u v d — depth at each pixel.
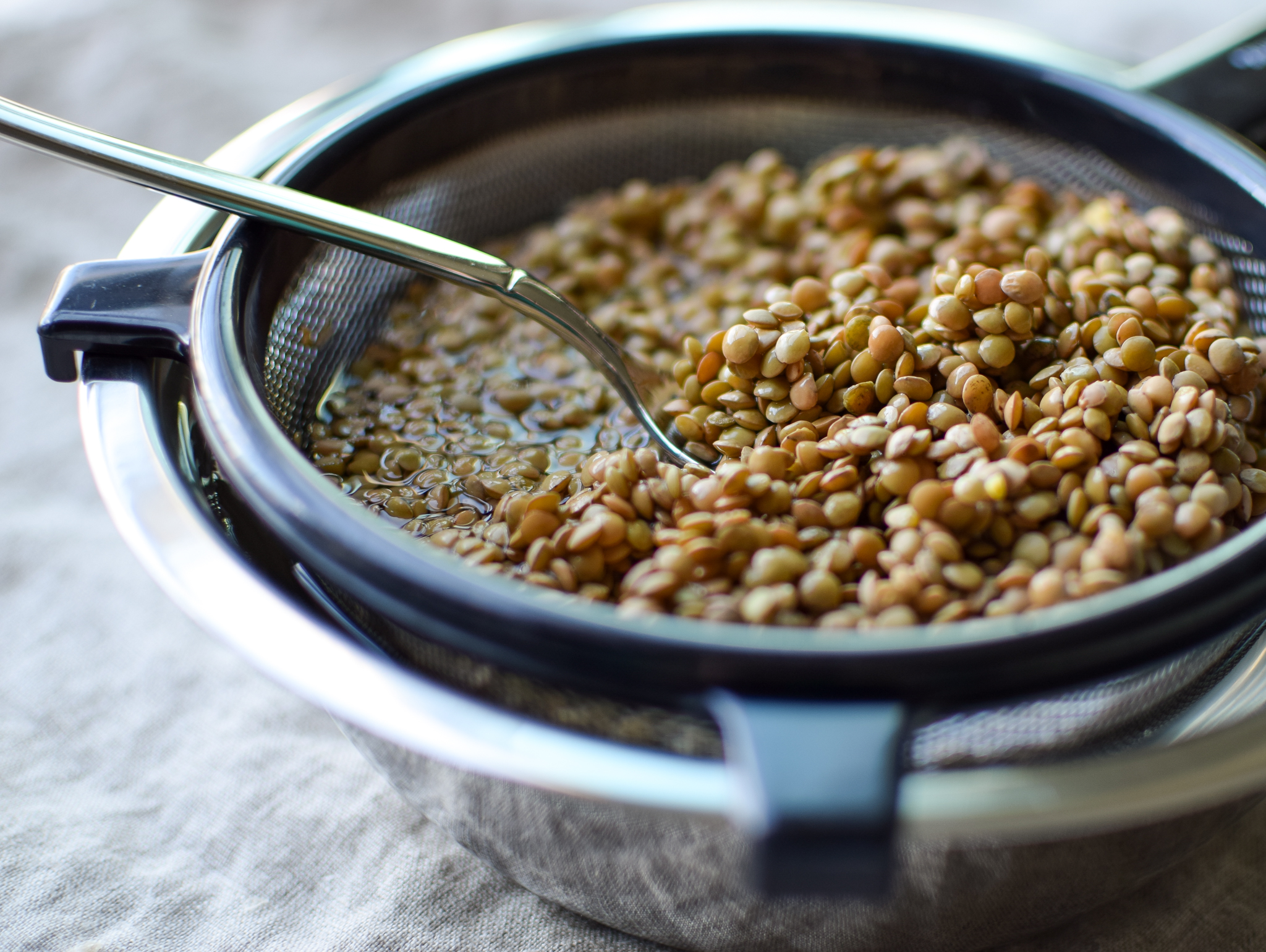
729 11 0.38
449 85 0.35
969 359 0.30
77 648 0.35
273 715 0.34
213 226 0.31
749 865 0.24
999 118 0.37
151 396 0.29
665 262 0.37
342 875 0.31
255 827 0.31
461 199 0.37
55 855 0.31
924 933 0.27
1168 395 0.29
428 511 0.31
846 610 0.27
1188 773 0.24
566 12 0.56
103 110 0.48
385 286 0.35
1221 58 0.36
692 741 0.26
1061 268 0.33
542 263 0.37
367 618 0.29
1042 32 0.56
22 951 0.29
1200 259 0.33
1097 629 0.24
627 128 0.39
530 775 0.23
